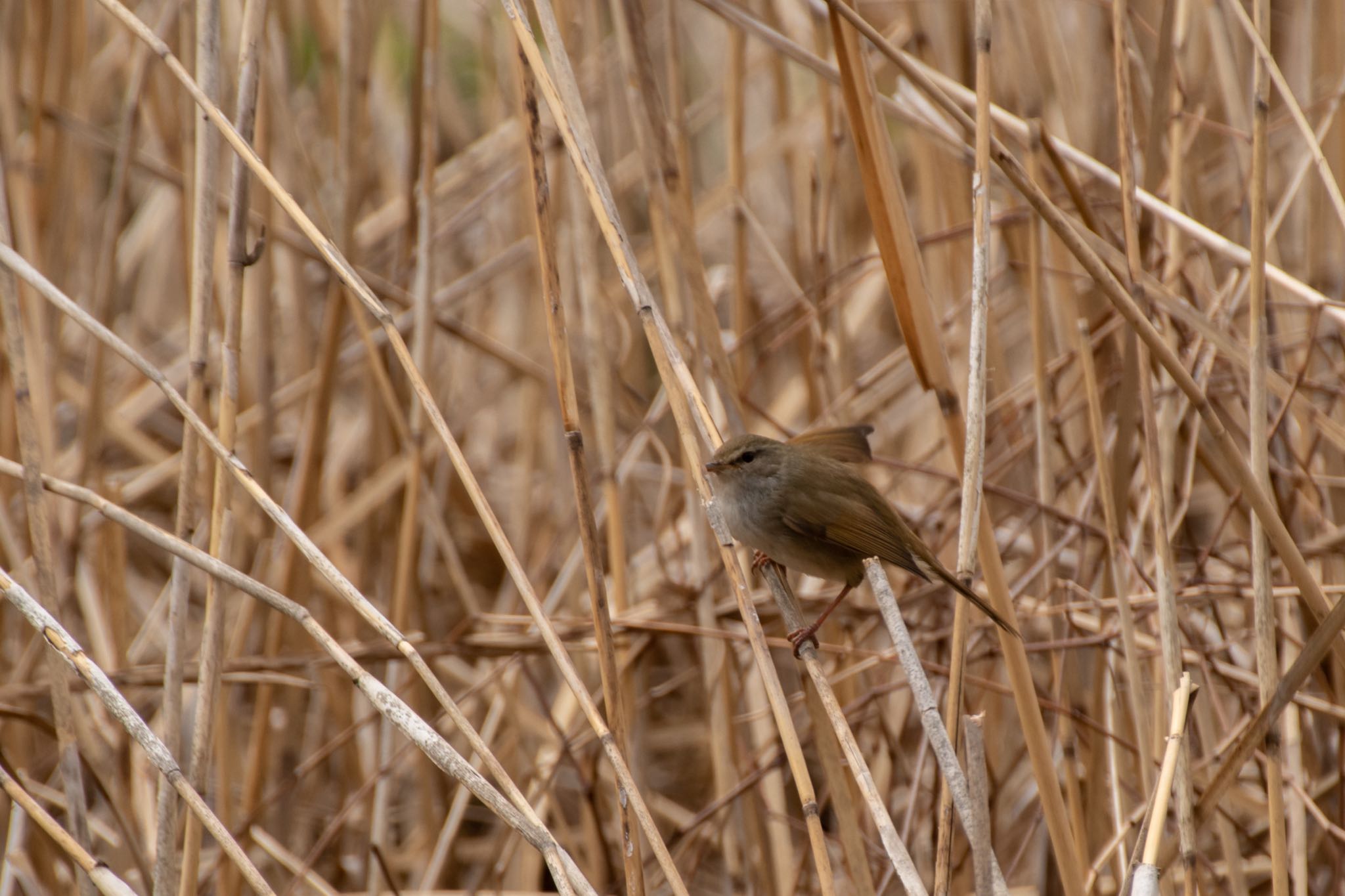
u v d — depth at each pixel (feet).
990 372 36.76
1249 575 31.19
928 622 36.47
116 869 30.60
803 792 19.43
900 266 22.98
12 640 36.60
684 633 30.53
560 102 21.59
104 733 31.83
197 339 24.75
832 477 26.04
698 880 36.94
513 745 36.22
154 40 22.90
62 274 36.37
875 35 21.83
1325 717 31.42
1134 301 22.38
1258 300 22.29
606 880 31.50
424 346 33.27
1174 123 29.71
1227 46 32.22
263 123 33.83
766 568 25.85
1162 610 23.00
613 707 21.27
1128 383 27.25
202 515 30.01
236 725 37.88
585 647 32.42
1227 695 34.50
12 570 31.91
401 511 38.11
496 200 47.42
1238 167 33.58
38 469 23.97
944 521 34.88
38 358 33.60
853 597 35.65
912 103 34.27
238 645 33.63
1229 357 25.70
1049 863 31.01
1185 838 20.49
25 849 28.55
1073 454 35.83
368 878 33.88
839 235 39.19
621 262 21.85
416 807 38.91
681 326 30.86
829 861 19.06
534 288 42.39
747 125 53.88
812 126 45.52
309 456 34.06
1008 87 36.81
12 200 33.88
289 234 40.68
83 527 37.78
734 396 26.96
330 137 42.19
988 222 21.06
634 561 40.70
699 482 21.35
